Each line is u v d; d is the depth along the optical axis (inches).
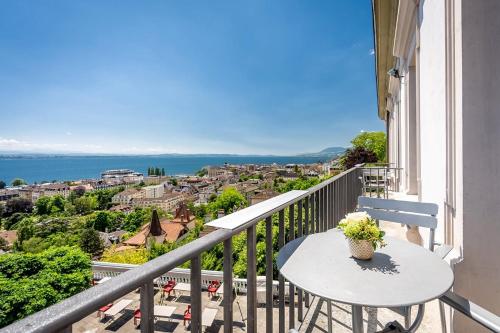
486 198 60.9
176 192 3555.6
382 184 289.7
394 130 350.3
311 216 76.4
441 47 87.6
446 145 74.0
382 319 73.1
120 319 280.1
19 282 480.7
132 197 3307.1
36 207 2701.8
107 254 1073.5
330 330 63.5
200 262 32.2
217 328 247.8
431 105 106.7
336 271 41.0
